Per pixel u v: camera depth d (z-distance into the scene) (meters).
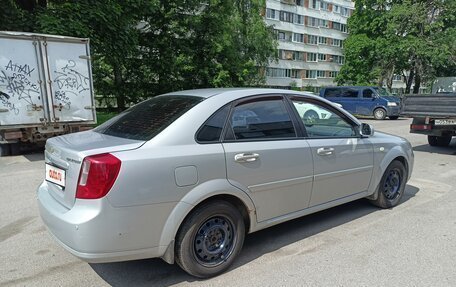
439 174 6.91
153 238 2.70
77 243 2.51
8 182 6.11
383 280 2.98
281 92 3.66
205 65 21.34
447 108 8.19
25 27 10.44
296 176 3.53
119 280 3.02
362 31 35.44
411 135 12.77
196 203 2.83
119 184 2.52
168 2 19.30
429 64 29.30
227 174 3.01
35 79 8.28
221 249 3.10
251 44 31.02
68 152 2.73
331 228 4.12
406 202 5.10
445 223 4.26
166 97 3.65
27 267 3.22
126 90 19.88
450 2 28.34
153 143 2.76
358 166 4.20
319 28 54.41
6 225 4.21
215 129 3.06
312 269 3.18
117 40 12.75
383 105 19.56
